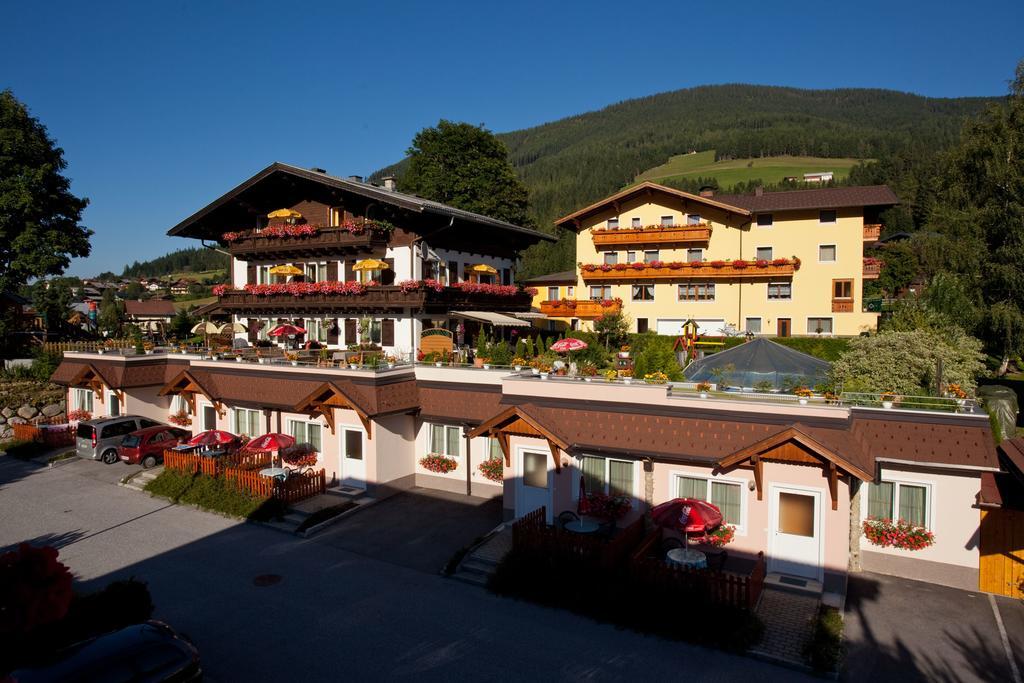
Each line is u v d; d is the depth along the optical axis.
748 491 15.87
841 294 43.44
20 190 40.62
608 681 12.02
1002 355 37.31
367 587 16.20
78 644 10.90
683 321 47.06
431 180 53.06
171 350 32.75
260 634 13.85
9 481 26.31
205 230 41.06
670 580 14.16
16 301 49.44
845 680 11.87
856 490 16.36
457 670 12.43
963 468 15.03
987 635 13.38
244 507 21.59
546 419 18.33
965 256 33.00
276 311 38.12
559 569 15.55
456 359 26.94
